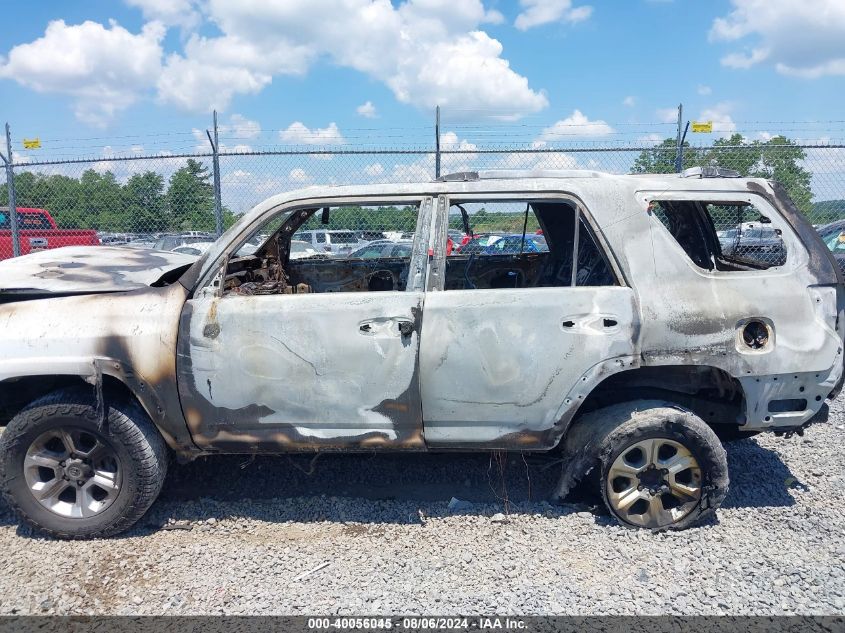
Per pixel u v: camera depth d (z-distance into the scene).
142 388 3.37
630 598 2.87
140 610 2.85
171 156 8.77
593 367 3.34
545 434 3.43
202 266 3.47
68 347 3.35
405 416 3.40
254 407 3.40
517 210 4.21
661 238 3.44
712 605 2.81
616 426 3.38
